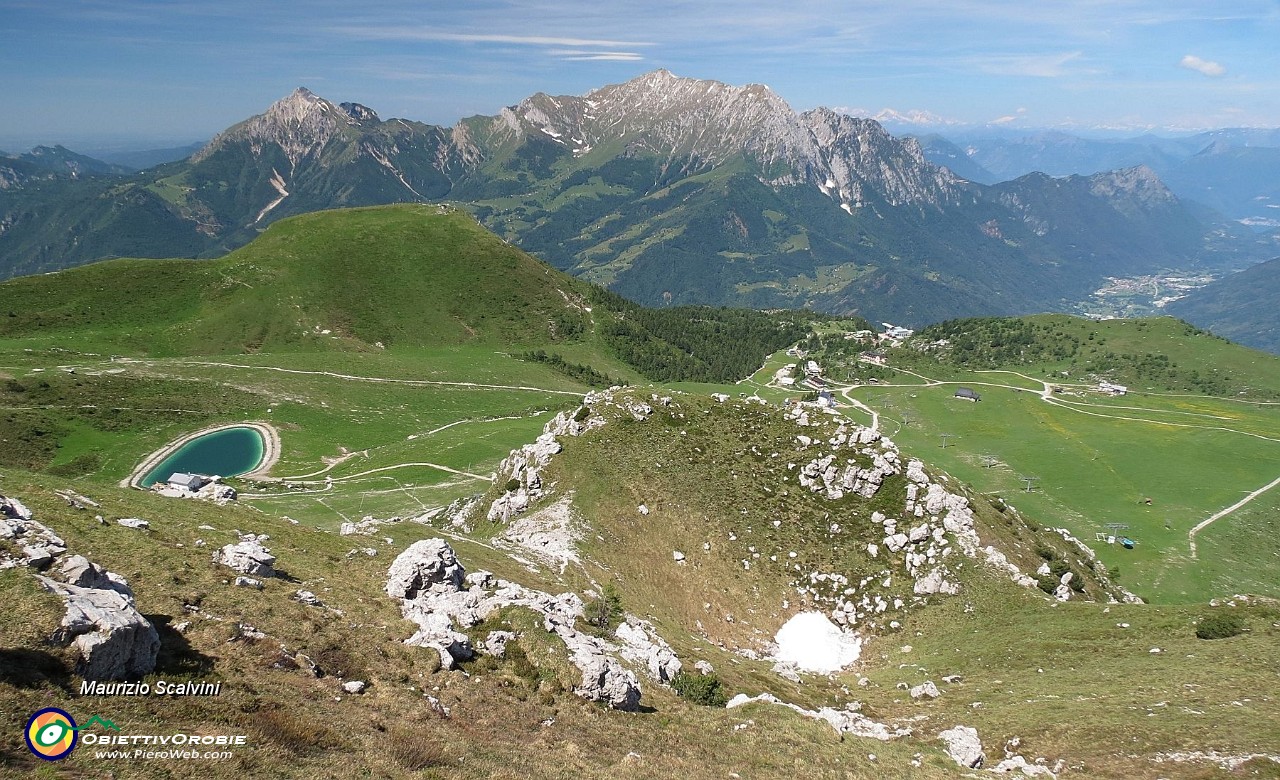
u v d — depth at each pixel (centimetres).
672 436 11131
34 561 2989
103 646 2569
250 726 2650
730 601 8512
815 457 10581
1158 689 5416
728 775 3522
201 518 5209
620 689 4156
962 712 5756
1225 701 4978
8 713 2177
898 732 5366
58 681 2416
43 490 4459
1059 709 5353
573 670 4172
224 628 3303
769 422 11525
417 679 3647
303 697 3039
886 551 9206
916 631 8081
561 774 3091
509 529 9538
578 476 10138
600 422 11275
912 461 10356
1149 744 4562
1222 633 6356
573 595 6212
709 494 9969
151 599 3369
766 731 4191
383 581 4953
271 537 5266
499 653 4216
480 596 4884
